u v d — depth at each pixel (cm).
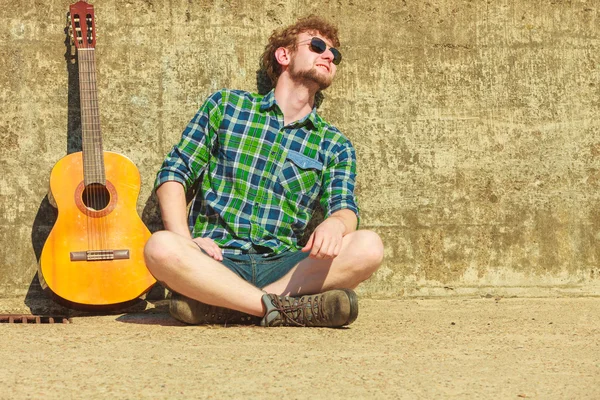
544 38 439
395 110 429
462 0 435
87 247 371
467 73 434
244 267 357
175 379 231
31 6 405
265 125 380
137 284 373
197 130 376
